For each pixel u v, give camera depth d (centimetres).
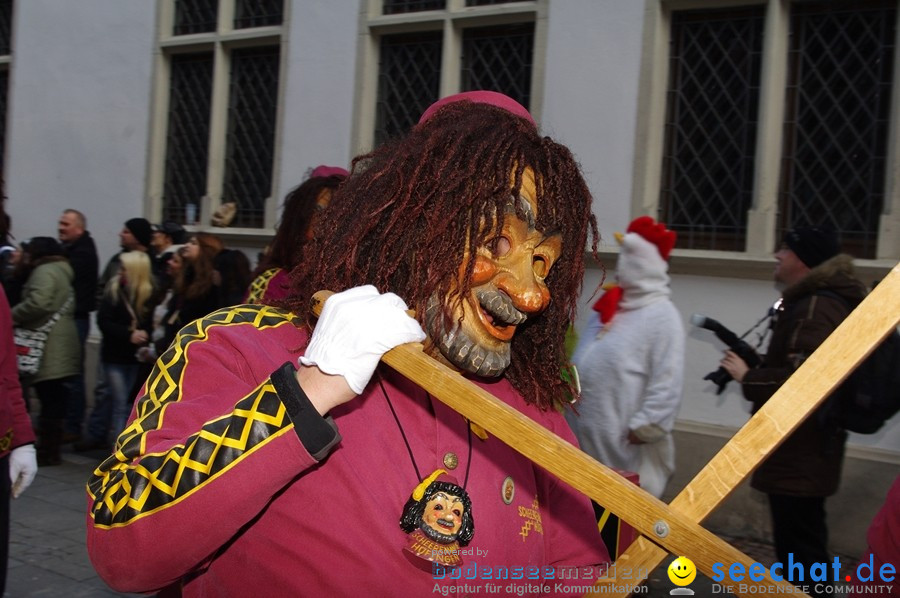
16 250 621
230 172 666
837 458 300
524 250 119
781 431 101
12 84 762
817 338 290
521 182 117
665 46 489
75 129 726
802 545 303
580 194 126
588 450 332
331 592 107
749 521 455
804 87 459
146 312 548
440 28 561
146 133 689
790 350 295
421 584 109
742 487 457
